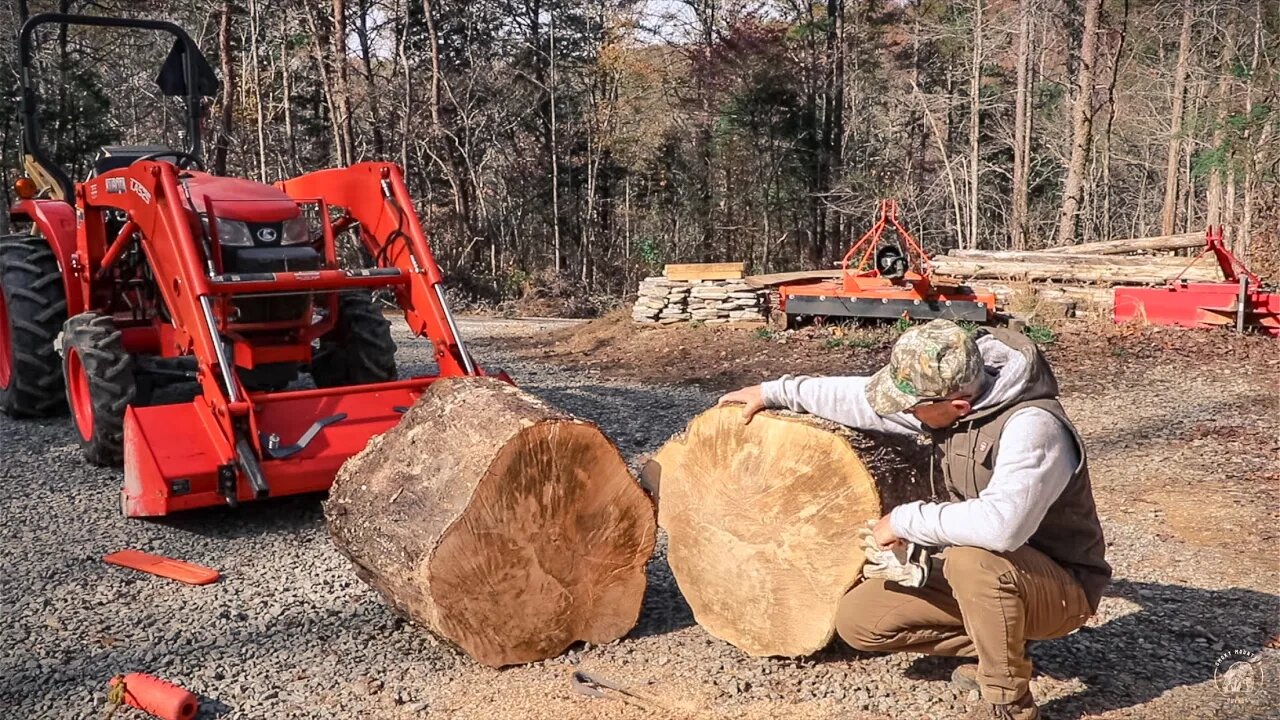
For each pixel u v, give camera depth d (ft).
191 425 16.12
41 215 22.02
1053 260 40.14
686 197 115.65
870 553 9.84
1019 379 9.00
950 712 10.34
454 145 91.97
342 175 19.90
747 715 10.37
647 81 118.62
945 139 112.37
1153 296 35.24
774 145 106.93
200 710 10.68
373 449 12.82
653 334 37.91
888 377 9.19
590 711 10.51
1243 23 87.66
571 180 104.83
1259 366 29.45
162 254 17.57
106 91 98.48
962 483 9.36
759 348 33.99
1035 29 98.48
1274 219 68.80
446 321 18.01
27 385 23.04
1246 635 12.31
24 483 18.79
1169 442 22.11
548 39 104.01
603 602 12.02
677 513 12.19
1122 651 11.89
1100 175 122.42
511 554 11.32
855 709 10.45
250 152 92.68
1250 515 17.01
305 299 18.67
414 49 96.78
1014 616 9.22
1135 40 114.01
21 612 13.24
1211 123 73.61
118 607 13.42
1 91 73.10
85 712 10.68
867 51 113.60
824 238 107.24
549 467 11.33
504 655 11.51
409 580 11.22
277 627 12.76
